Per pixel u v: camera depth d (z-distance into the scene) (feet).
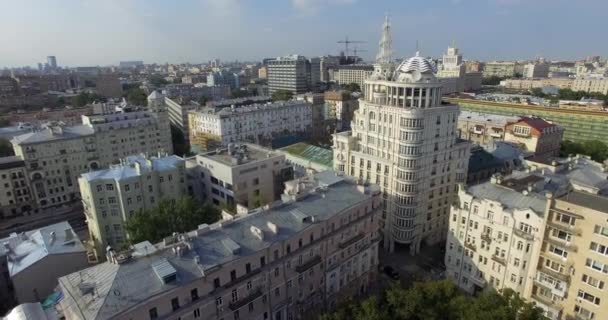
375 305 208.13
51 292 270.87
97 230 356.79
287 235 235.61
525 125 593.83
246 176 390.21
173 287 184.44
